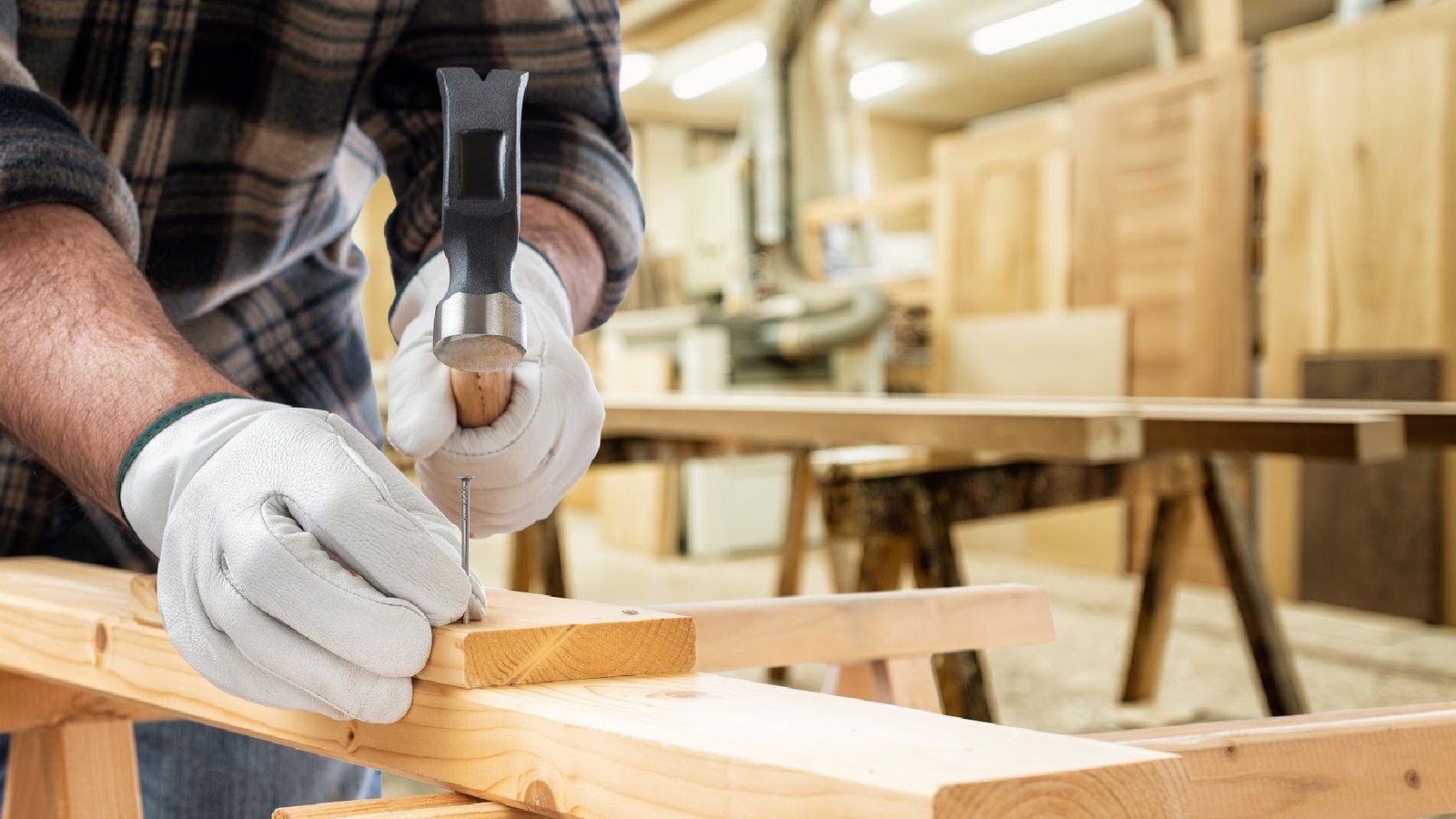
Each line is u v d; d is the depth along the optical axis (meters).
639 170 9.36
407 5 0.85
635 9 6.55
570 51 0.85
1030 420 1.54
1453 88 3.02
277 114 0.89
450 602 0.50
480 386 0.61
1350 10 3.50
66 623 0.69
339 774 1.09
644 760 0.41
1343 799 0.54
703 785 0.39
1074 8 7.19
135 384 0.57
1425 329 3.09
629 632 0.53
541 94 0.85
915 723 0.43
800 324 4.43
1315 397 3.32
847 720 0.43
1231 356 3.50
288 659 0.47
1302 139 3.34
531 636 0.50
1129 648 2.47
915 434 1.70
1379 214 3.17
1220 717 2.38
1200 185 3.56
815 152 5.04
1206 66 3.54
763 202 5.03
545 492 0.68
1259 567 2.23
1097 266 3.87
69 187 0.64
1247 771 0.52
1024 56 8.20
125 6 0.85
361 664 0.48
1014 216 4.17
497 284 0.48
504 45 0.85
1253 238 3.46
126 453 0.54
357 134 1.05
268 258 0.96
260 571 0.47
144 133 0.88
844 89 5.12
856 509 1.76
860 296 4.51
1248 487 3.55
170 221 0.91
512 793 0.47
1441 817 1.61
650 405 2.21
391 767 0.53
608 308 0.89
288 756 1.04
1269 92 3.41
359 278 1.10
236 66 0.88
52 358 0.59
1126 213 3.78
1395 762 0.56
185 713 0.61
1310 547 3.38
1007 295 4.21
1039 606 0.87
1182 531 2.40
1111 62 8.39
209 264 0.93
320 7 0.84
